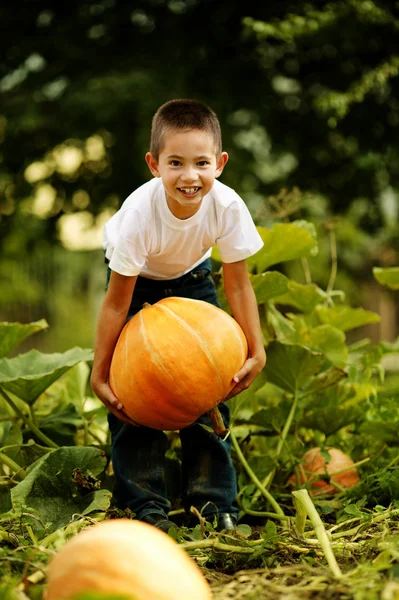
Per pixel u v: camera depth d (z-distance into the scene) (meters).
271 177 10.09
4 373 3.71
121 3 9.96
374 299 11.95
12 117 9.51
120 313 3.06
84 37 10.02
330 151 10.00
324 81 9.80
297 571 2.33
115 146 9.50
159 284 3.29
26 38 10.18
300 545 2.66
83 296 13.47
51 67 9.91
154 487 3.21
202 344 2.86
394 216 10.62
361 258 10.84
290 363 3.79
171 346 2.85
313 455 3.88
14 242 10.75
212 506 3.22
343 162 9.98
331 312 4.60
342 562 2.59
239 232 3.14
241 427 4.26
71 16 10.15
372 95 9.10
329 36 8.72
